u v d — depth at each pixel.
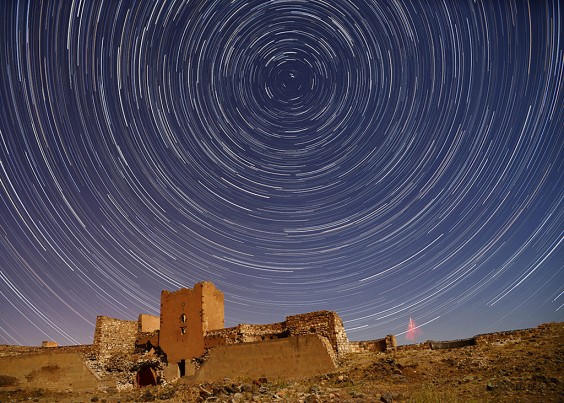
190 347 35.97
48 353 35.50
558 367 20.84
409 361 27.11
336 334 33.06
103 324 38.94
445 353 27.62
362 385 23.72
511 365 22.80
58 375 34.44
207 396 24.91
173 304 38.22
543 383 18.98
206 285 37.97
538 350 24.31
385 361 27.84
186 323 37.06
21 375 34.75
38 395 33.03
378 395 20.55
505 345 26.95
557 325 28.11
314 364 28.98
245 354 30.98
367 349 35.25
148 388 32.84
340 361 31.16
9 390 33.53
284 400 21.36
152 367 36.53
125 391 33.22
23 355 35.50
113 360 37.59
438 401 18.38
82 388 33.81
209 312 37.44
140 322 41.62
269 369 29.97
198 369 32.00
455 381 22.02
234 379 29.80
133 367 36.47
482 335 29.05
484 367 23.53
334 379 26.28
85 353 37.88
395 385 23.20
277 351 30.22
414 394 19.78
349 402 19.58
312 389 23.22
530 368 21.58
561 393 17.50
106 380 34.59
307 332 33.97
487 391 19.30
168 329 37.53
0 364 35.28
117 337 39.69
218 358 31.69
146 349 39.28
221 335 35.16
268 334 35.50
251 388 25.97
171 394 27.38
